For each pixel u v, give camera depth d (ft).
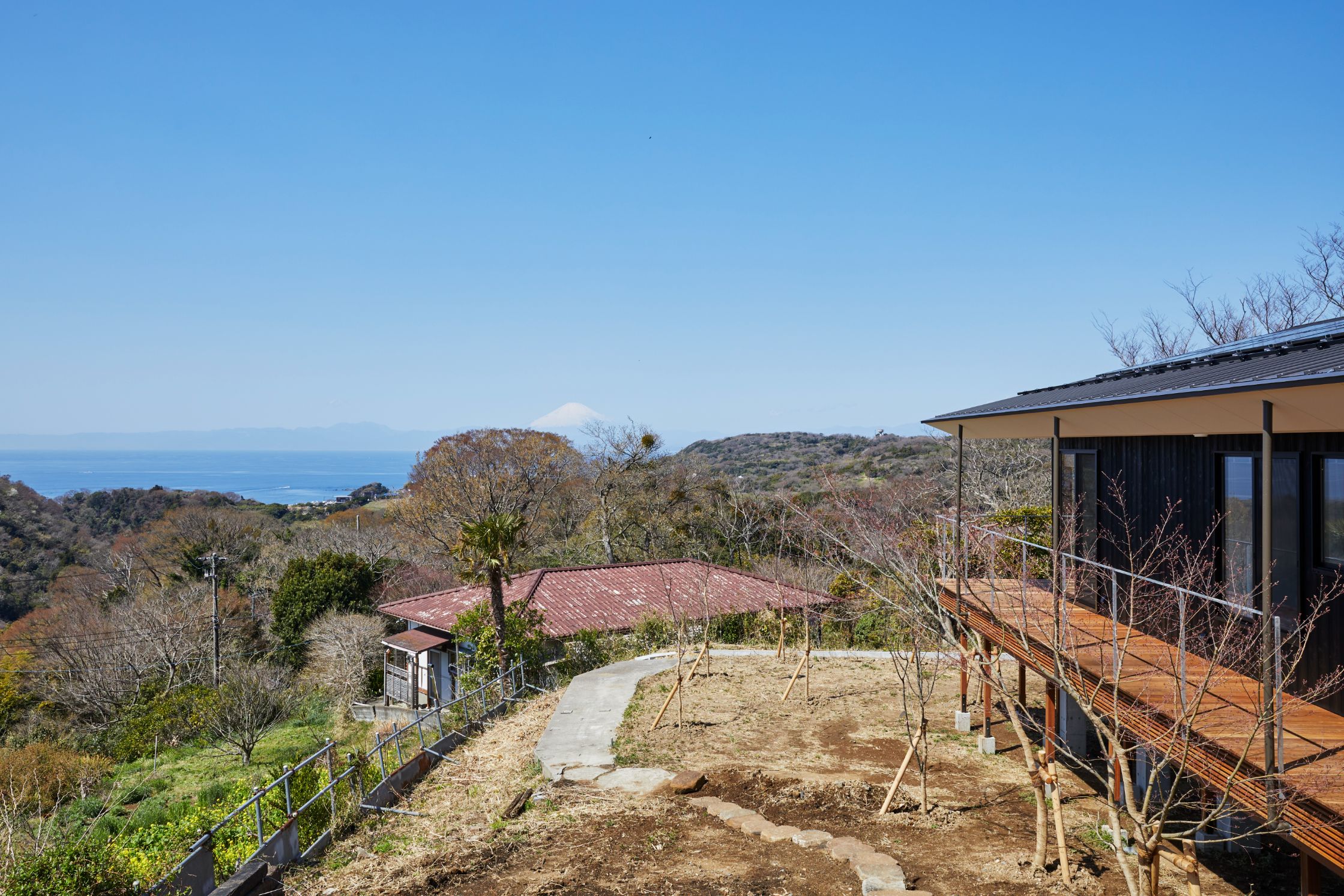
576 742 39.27
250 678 85.30
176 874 23.61
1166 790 31.27
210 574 106.42
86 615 112.27
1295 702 18.85
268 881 26.12
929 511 43.73
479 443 140.05
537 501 142.51
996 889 22.26
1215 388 18.33
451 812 33.01
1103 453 37.01
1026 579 28.35
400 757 40.42
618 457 142.41
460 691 64.03
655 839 27.35
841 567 45.52
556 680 65.31
